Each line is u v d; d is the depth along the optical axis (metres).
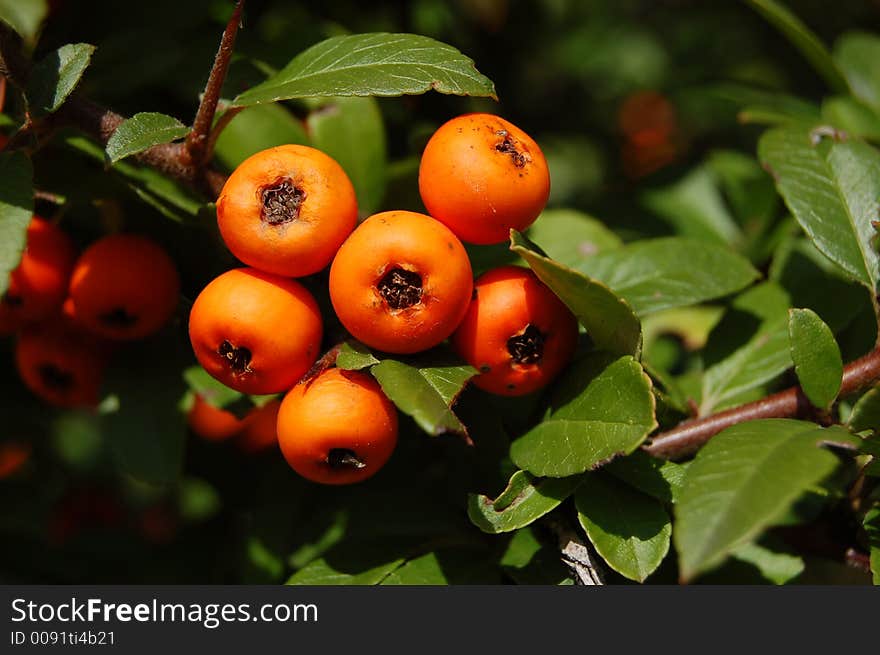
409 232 0.15
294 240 0.15
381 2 0.21
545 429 0.15
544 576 0.16
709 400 0.17
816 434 0.15
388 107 0.18
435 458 0.17
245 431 0.18
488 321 0.15
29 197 0.15
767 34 0.35
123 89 0.18
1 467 0.20
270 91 0.15
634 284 0.17
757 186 0.19
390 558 0.16
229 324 0.15
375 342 0.15
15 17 0.17
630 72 0.38
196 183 0.16
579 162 0.34
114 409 0.17
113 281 0.16
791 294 0.17
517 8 0.26
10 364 0.19
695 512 0.14
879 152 0.16
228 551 0.20
